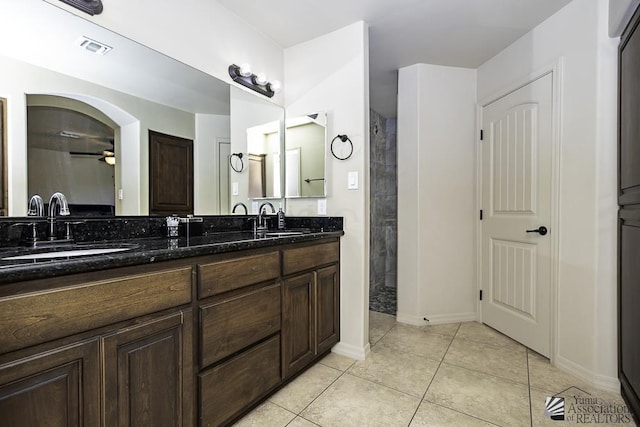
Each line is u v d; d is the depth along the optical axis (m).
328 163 2.16
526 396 1.58
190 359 1.14
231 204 2.05
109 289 0.91
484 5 1.84
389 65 2.64
